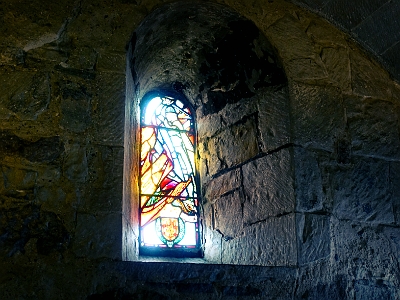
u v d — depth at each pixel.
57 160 2.08
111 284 1.97
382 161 2.53
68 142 2.11
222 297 2.08
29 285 1.92
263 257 2.34
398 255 2.42
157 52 2.66
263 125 2.48
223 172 2.68
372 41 2.62
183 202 2.79
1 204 1.99
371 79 2.64
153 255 2.63
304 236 2.25
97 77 2.21
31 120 2.11
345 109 2.53
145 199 2.72
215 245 2.64
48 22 2.23
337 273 2.27
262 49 2.53
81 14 2.28
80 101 2.17
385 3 2.49
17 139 2.07
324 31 2.62
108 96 2.20
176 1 2.40
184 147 2.89
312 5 2.59
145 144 2.82
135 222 2.52
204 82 2.80
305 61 2.52
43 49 2.20
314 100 2.47
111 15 2.31
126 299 1.97
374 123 2.57
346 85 2.57
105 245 2.01
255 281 2.13
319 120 2.45
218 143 2.74
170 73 2.87
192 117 2.98
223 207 2.63
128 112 2.31
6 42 2.17
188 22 2.55
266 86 2.51
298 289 2.18
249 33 2.54
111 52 2.26
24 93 2.13
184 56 2.75
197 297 2.05
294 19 2.58
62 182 2.06
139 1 2.36
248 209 2.47
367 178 2.46
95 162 2.11
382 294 2.33
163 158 2.83
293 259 2.21
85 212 2.04
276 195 2.35
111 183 2.09
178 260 2.62
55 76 2.17
